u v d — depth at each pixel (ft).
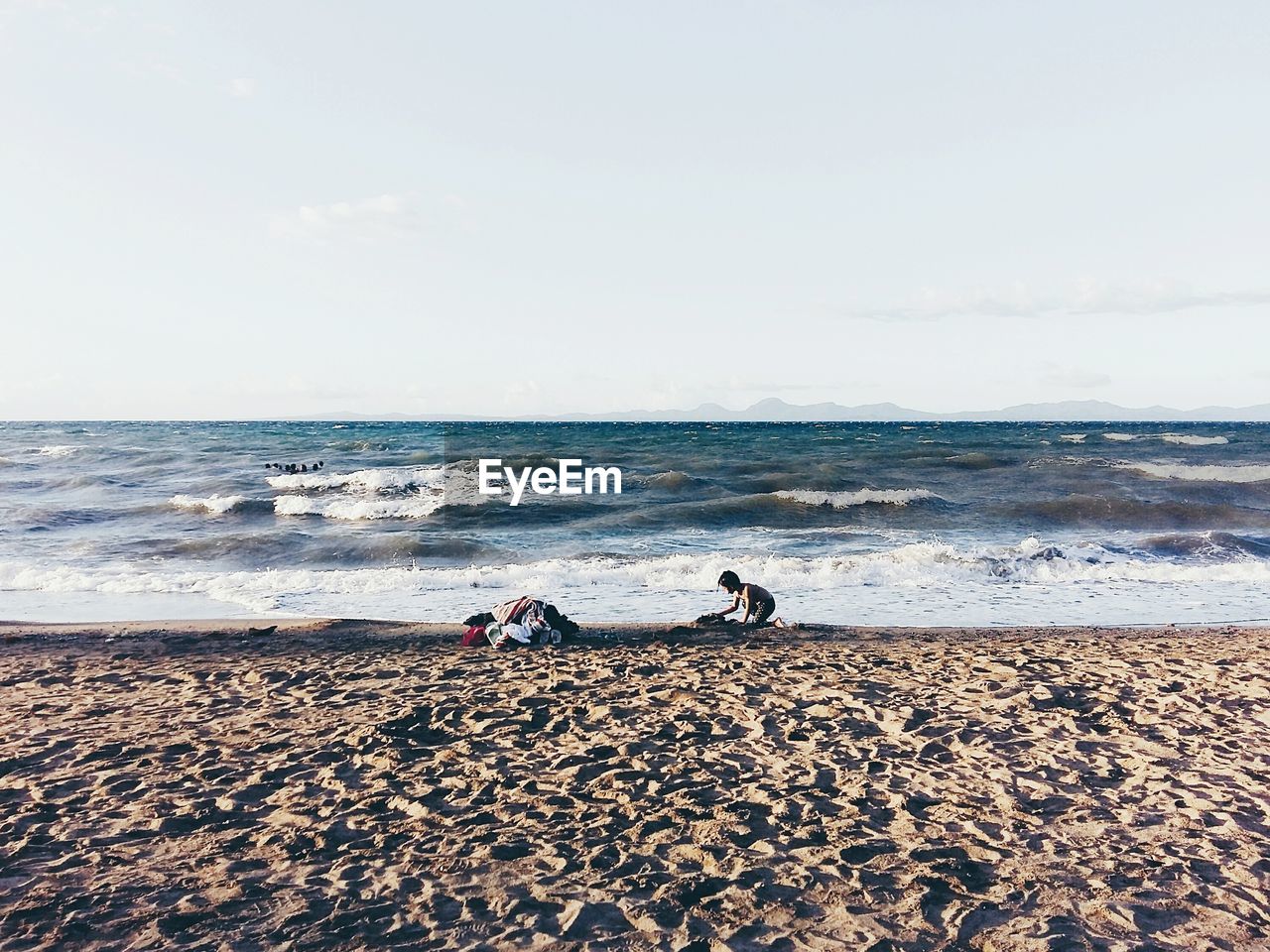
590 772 20.30
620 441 205.87
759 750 21.90
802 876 14.89
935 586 52.80
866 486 105.50
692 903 13.87
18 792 18.81
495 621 35.91
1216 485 102.94
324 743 22.39
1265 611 45.68
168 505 87.30
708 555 60.64
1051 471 120.26
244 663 32.17
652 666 31.22
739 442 203.21
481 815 17.62
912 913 13.58
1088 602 48.16
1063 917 13.50
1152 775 20.02
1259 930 13.14
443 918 13.33
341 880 14.69
